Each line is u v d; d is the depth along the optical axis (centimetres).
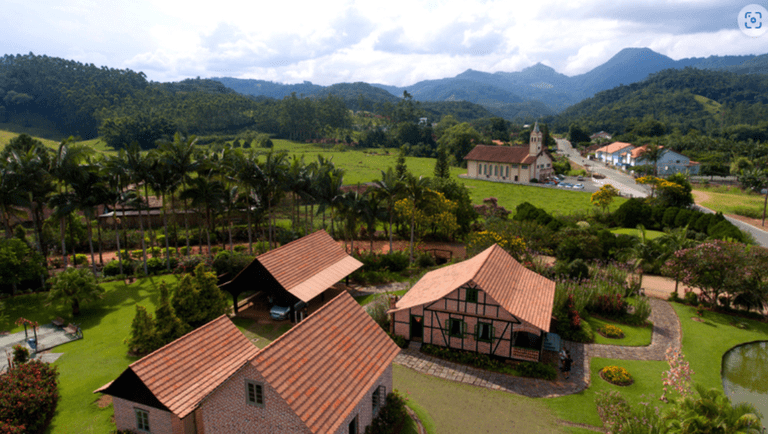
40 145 6016
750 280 3641
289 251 3781
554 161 15688
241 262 4534
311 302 3934
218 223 6594
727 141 18288
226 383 1805
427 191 5197
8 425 1958
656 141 17175
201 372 2112
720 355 3097
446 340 3103
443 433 2236
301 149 18250
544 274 4375
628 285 4331
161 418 1962
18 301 3856
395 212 5444
